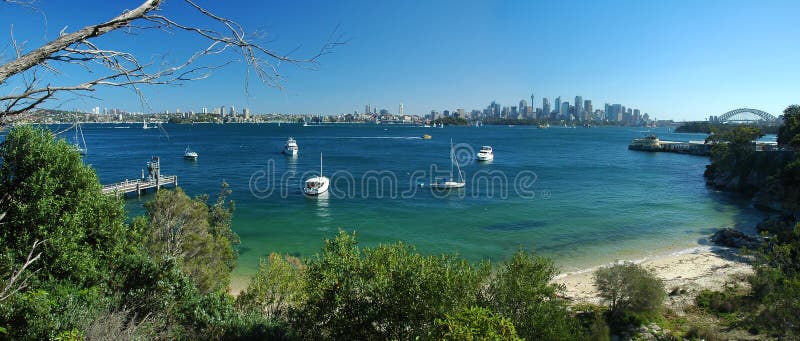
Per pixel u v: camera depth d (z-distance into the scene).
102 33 3.76
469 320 9.30
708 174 95.81
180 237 26.42
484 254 43.91
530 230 52.19
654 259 41.34
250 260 40.84
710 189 83.31
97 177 19.97
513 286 16.12
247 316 18.55
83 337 12.67
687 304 28.72
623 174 103.25
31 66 3.55
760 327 23.58
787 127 94.88
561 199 70.88
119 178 85.12
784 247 27.69
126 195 67.75
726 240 46.09
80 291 16.14
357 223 54.88
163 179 74.81
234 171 98.00
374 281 14.48
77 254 17.23
